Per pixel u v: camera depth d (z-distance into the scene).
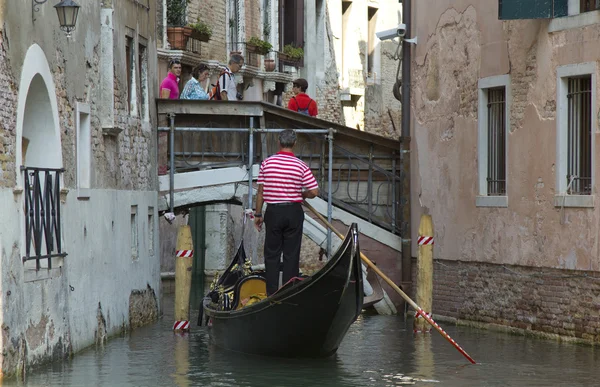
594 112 20.11
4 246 15.84
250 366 18.69
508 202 23.06
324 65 47.34
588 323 20.44
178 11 34.00
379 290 27.77
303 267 42.22
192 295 34.50
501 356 19.56
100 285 21.48
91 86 21.33
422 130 27.05
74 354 19.53
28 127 18.48
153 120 27.00
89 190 20.75
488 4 23.75
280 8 44.00
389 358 19.58
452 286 25.45
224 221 41.62
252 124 27.27
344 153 28.25
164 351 20.53
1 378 15.81
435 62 26.30
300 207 19.75
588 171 20.75
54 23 18.80
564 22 21.00
